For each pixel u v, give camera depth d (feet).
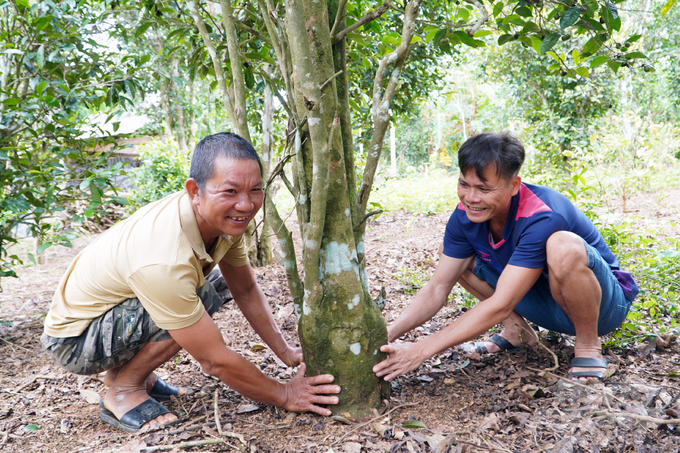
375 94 6.84
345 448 5.66
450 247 7.77
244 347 9.43
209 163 5.32
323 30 6.06
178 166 30.66
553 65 7.89
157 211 5.95
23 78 10.81
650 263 10.31
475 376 7.67
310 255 6.19
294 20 5.34
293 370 7.86
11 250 21.31
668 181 26.20
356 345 6.36
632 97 42.80
